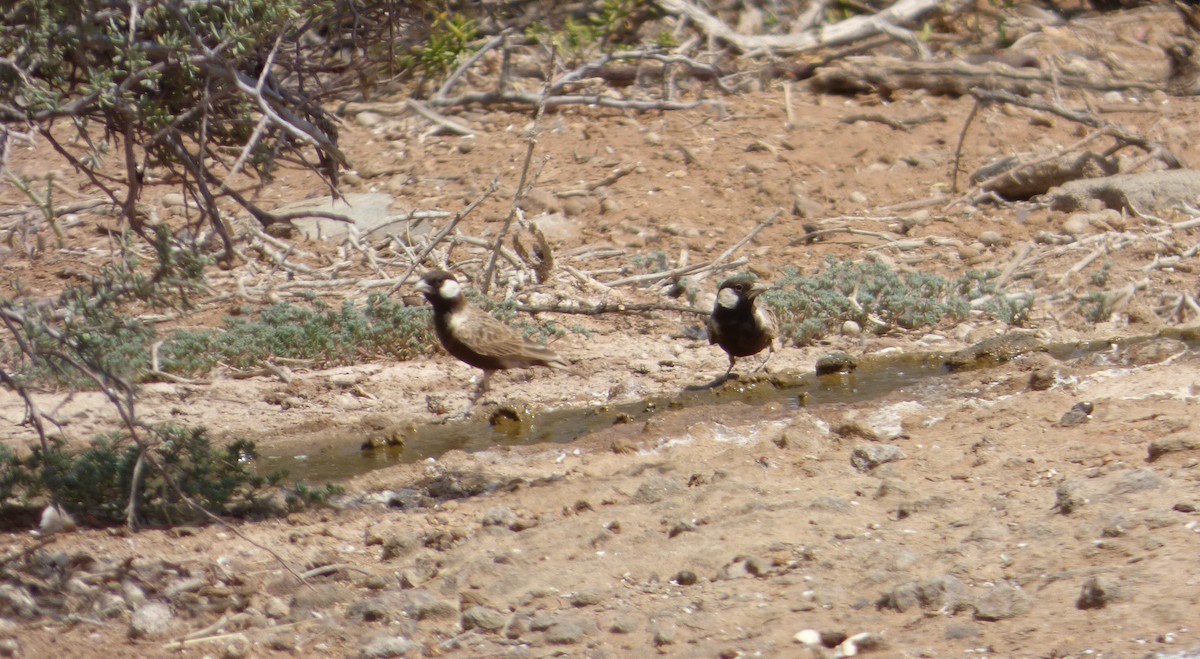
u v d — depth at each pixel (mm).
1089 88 48219
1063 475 20922
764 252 37500
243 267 37125
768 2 55094
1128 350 29141
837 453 23281
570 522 20781
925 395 27547
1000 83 47594
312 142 18969
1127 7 56375
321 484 24312
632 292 35469
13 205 40188
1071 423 23375
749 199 40844
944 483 21219
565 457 25109
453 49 32094
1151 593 16062
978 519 19391
